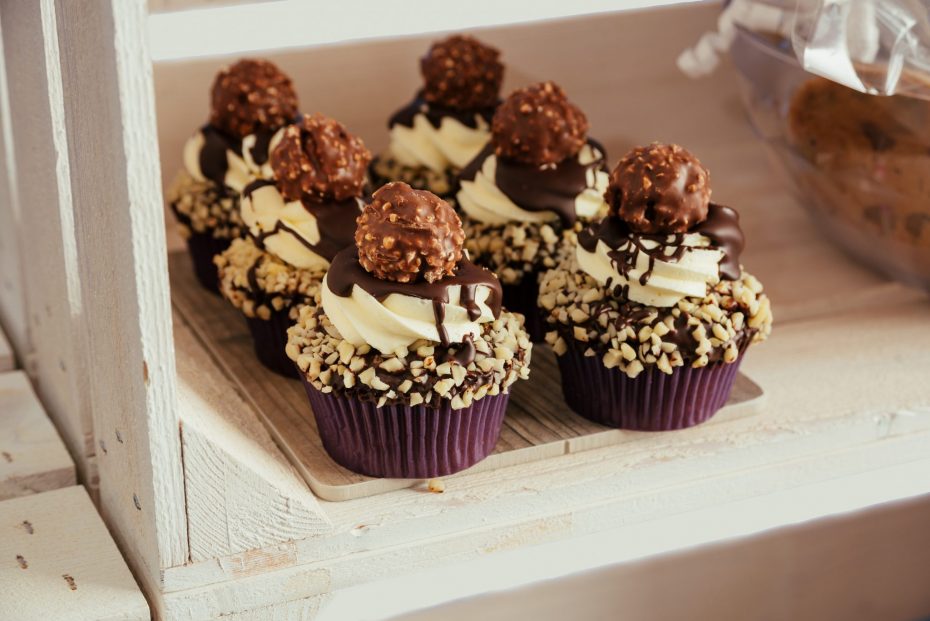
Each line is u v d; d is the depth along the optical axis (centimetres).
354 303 65
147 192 59
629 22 88
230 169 78
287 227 71
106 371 65
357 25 71
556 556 68
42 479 69
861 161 73
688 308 67
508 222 73
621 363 67
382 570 65
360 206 71
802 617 88
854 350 74
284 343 72
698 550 84
